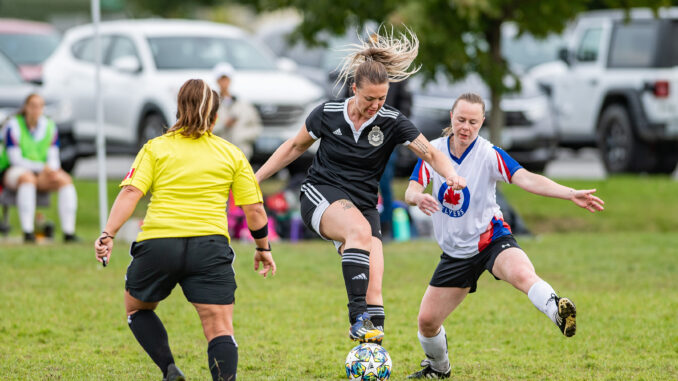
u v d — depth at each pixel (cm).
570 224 3650
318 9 3534
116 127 4209
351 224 1506
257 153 3881
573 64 4953
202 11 11644
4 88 4231
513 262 1520
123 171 4972
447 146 1588
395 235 3331
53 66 4606
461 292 1603
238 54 4259
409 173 4359
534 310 2233
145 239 1374
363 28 3559
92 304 2239
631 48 4647
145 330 1421
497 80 3619
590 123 4838
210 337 1390
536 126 4384
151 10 10319
